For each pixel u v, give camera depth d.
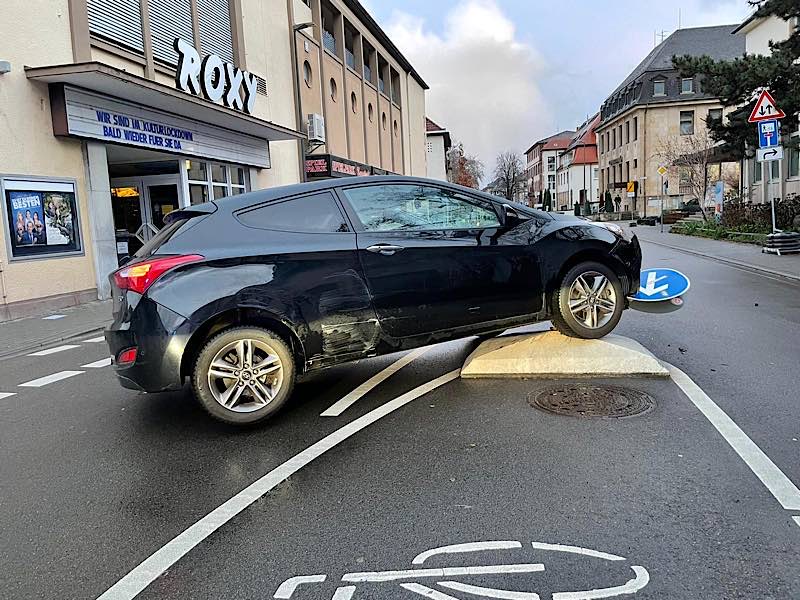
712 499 3.27
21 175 10.62
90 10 12.16
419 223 5.21
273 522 3.25
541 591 2.55
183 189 15.75
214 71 15.60
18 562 2.97
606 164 69.94
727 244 20.47
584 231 5.80
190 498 3.58
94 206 12.16
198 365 4.54
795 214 20.48
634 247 6.01
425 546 2.94
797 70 16.64
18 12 10.53
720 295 10.16
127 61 13.25
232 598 2.61
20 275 10.64
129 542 3.12
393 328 5.04
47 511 3.50
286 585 2.68
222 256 4.54
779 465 3.64
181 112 14.47
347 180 5.11
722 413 4.51
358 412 4.95
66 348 8.43
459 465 3.84
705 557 2.76
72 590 2.72
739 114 20.00
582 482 3.53
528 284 5.53
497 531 3.04
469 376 5.73
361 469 3.86
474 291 5.30
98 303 12.01
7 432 4.91
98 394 5.92
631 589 2.54
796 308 8.78
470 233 5.34
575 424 4.41
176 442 4.49
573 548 2.86
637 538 2.93
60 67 10.52
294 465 3.98
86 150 12.00
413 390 5.46
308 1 26.11
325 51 27.33
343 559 2.86
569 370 5.57
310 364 4.83
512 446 4.09
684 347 6.55
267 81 20.56
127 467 4.08
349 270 4.85
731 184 39.84
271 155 20.73
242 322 4.65
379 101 37.31
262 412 4.67
